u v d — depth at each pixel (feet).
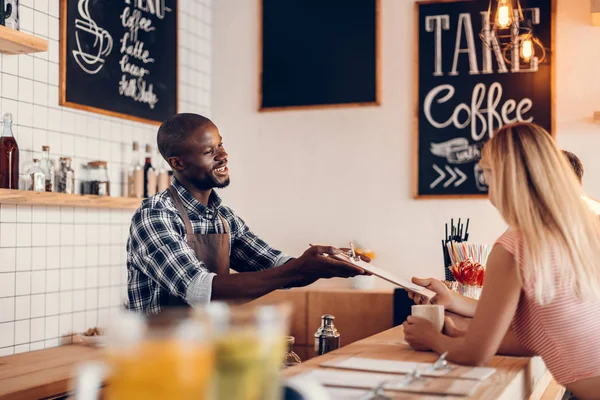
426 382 4.30
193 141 7.95
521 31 13.01
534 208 5.46
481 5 13.32
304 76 14.42
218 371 2.38
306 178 14.34
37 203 9.88
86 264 11.41
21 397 7.72
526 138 5.63
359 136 14.01
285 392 2.77
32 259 10.35
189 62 14.40
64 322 10.93
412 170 13.64
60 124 10.94
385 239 13.75
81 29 11.40
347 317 12.69
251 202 14.70
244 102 14.85
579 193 5.60
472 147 13.30
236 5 14.99
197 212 8.14
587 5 12.71
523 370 5.12
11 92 10.05
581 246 5.41
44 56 10.67
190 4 14.48
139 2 12.84
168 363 2.15
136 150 12.46
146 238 7.47
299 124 14.43
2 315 9.84
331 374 4.54
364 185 13.94
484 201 13.21
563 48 12.82
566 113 12.77
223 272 8.09
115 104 12.16
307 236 14.28
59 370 8.82
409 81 13.73
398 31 13.83
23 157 10.21
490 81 13.23
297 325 12.97
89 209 11.51
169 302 7.58
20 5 10.27
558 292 5.39
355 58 14.07
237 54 14.94
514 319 5.71
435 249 13.44
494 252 5.44
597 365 5.39
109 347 2.22
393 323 12.38
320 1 14.37
